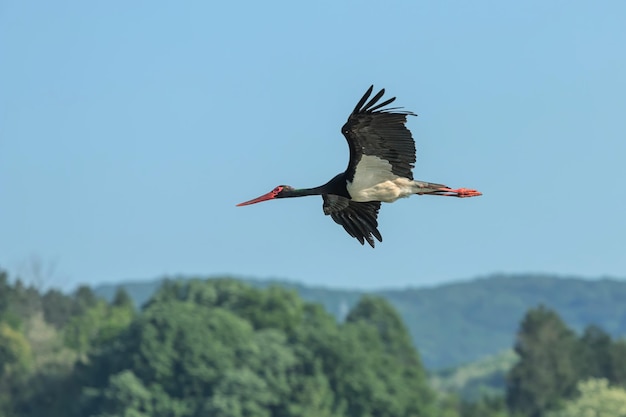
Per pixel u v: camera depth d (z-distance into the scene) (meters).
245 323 67.06
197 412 62.41
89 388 66.44
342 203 19.02
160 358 63.16
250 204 19.84
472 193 17.80
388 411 64.50
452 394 78.81
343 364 64.31
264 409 62.12
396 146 17.05
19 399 72.12
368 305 79.88
